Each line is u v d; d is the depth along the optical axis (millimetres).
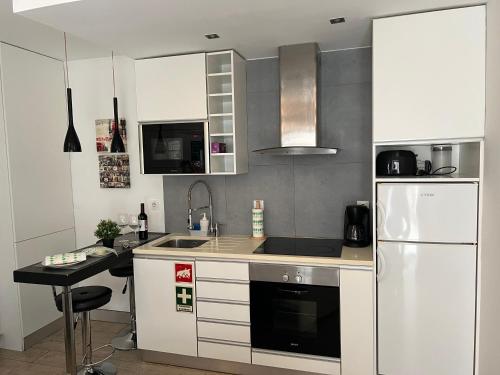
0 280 3271
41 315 3457
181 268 2879
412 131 2375
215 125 3195
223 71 3326
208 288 2830
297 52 2885
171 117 3119
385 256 2453
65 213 3754
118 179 3678
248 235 3412
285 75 2910
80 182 3818
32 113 3391
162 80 3127
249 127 3340
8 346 3311
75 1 2086
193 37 2711
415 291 2420
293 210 3279
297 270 2627
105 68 3650
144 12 2256
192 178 3510
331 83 3104
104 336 3531
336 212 3176
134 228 3256
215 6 2182
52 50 3387
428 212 2361
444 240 2348
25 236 3309
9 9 2438
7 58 3160
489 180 2217
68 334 2510
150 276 2965
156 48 2959
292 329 2693
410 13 2338
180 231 3580
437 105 2328
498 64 2039
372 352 2520
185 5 2158
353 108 3070
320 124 3090
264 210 3354
